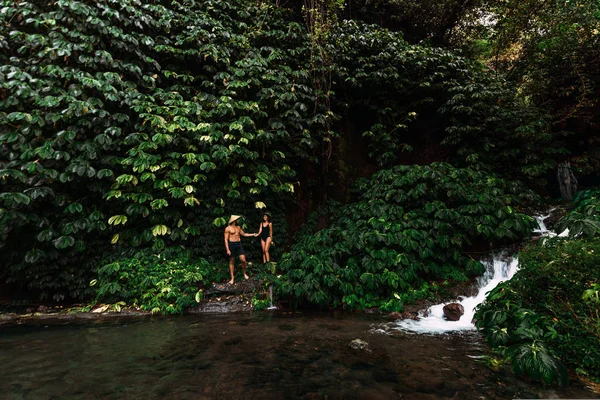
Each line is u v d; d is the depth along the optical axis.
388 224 7.37
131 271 6.81
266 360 3.74
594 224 4.66
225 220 7.96
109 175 6.85
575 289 3.61
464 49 13.73
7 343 4.44
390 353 3.95
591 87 9.35
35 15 7.32
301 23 10.95
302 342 4.41
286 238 9.38
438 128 11.30
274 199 9.37
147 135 7.47
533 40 10.70
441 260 7.12
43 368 3.52
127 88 7.54
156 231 7.18
